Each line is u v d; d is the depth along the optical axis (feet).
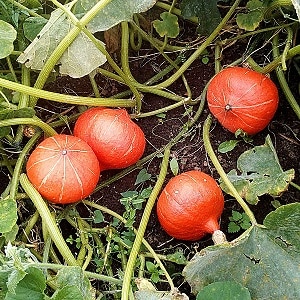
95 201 3.81
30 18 3.51
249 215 3.30
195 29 4.24
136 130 3.55
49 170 3.24
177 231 3.45
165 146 3.92
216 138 3.94
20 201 3.63
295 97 4.02
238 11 4.15
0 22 3.23
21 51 3.68
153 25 4.00
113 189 3.84
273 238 3.20
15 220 3.08
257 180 3.47
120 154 3.49
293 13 3.88
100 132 3.45
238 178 3.53
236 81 3.56
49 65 3.40
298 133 3.93
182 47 4.13
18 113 3.46
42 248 3.62
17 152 3.70
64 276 2.96
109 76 3.88
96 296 3.46
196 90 4.07
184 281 3.57
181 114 4.01
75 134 3.58
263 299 3.23
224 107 3.59
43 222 3.44
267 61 4.08
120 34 4.08
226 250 3.18
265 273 3.23
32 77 3.83
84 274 3.03
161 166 3.78
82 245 3.60
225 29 4.09
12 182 3.50
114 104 3.70
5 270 2.85
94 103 3.57
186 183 3.39
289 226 3.11
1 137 3.59
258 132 3.85
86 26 3.39
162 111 3.97
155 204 3.78
